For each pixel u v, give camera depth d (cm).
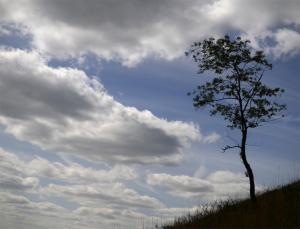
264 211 2564
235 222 2561
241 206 2845
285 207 2555
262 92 2861
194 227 2727
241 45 2948
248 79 2916
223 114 2909
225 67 2961
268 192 3072
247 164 2819
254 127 2847
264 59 2902
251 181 2797
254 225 2427
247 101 2884
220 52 2948
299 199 2625
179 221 2944
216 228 2594
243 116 2853
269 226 2359
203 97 2955
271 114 2845
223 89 2934
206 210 2994
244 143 2841
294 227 2294
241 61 2942
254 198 2773
